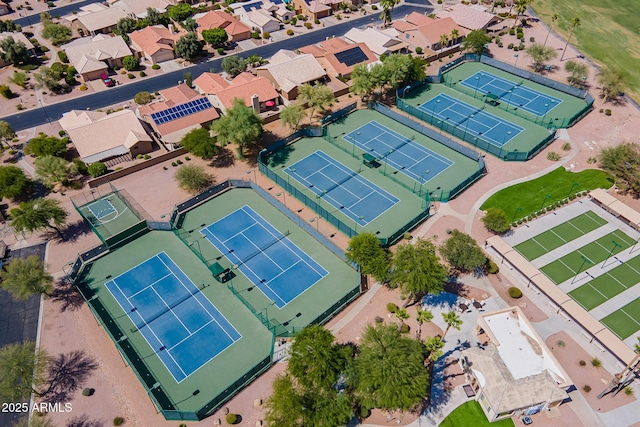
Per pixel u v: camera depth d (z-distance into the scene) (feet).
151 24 458.91
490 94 344.69
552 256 223.51
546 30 447.01
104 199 265.75
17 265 202.28
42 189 274.36
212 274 219.82
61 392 175.83
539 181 266.98
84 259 227.81
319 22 479.41
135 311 205.46
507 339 181.57
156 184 276.00
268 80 346.54
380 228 241.55
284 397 154.51
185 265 226.79
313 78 362.33
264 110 340.59
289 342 189.98
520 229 237.86
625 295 205.77
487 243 226.99
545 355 176.14
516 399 160.56
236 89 332.39
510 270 217.77
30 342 189.67
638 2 505.25
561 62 391.04
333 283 215.72
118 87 374.63
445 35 405.59
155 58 401.90
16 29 460.96
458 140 304.09
